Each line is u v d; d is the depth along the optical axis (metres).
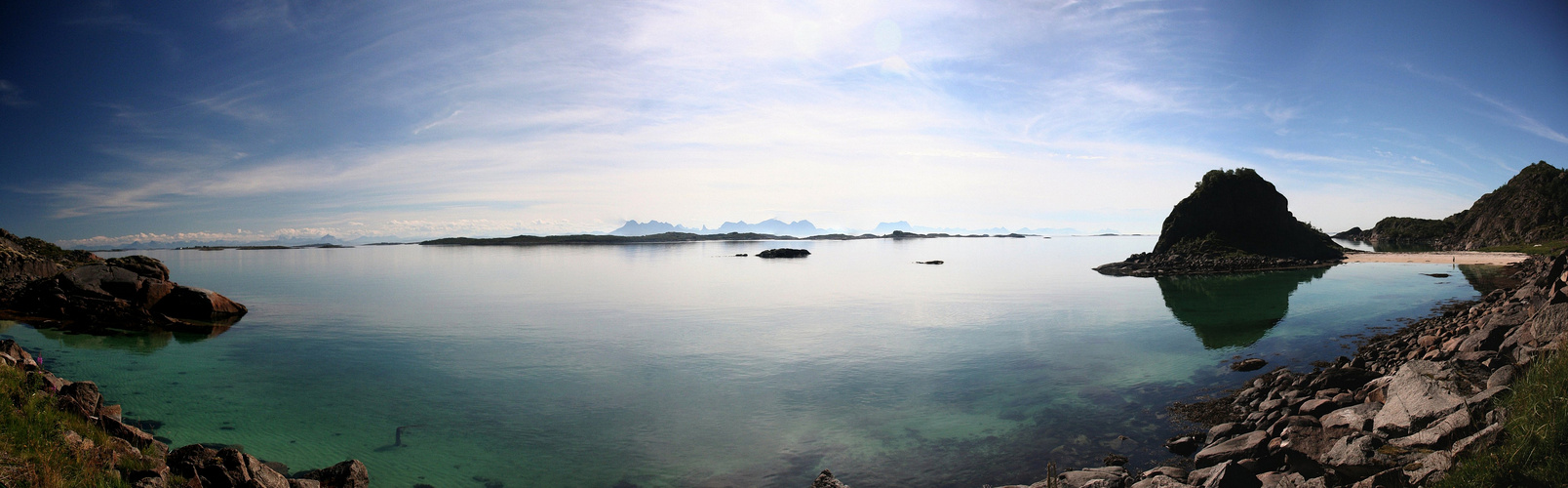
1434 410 14.24
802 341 35.66
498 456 18.58
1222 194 97.44
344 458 18.47
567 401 23.86
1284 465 15.09
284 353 32.69
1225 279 70.19
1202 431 19.23
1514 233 112.44
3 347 19.55
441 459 18.42
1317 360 28.02
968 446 18.69
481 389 25.62
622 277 85.69
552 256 158.00
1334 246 105.25
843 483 16.20
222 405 23.56
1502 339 20.78
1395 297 49.69
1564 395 11.32
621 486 16.47
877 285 71.69
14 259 46.69
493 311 49.34
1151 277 77.19
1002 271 92.94
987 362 29.39
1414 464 12.30
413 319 45.03
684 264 119.81
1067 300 54.09
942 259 135.62
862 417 21.64
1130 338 34.84
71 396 15.12
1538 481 9.98
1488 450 11.02
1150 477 15.52
